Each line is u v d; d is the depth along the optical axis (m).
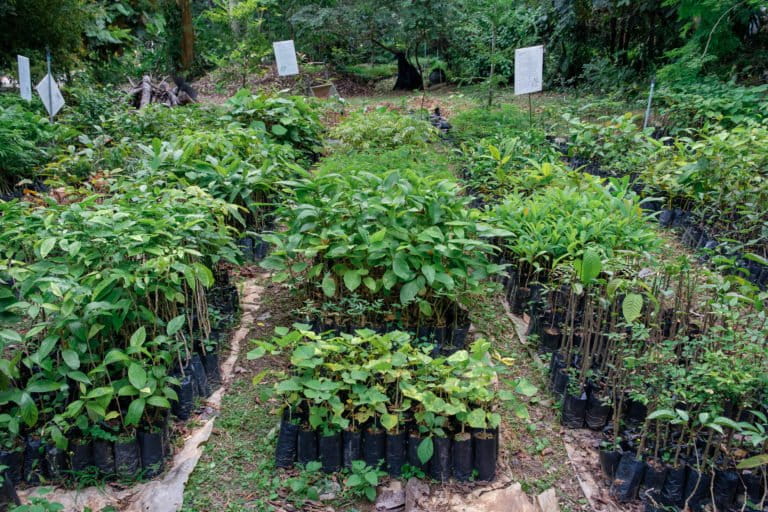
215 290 4.70
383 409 3.19
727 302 3.75
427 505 3.10
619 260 4.36
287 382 3.22
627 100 12.02
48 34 10.55
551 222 5.14
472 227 4.50
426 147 8.30
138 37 14.76
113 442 3.21
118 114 9.10
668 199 6.73
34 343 3.88
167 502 3.08
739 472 3.06
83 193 5.53
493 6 11.17
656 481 3.11
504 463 3.41
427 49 17.80
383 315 4.44
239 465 3.37
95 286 3.63
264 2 15.56
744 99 8.86
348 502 3.13
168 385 3.62
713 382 3.11
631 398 3.48
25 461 3.21
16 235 4.23
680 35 11.27
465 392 3.24
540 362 4.36
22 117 7.80
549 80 14.67
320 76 16.39
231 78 14.85
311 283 4.82
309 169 8.36
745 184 5.91
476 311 5.04
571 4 13.20
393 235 4.27
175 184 5.59
